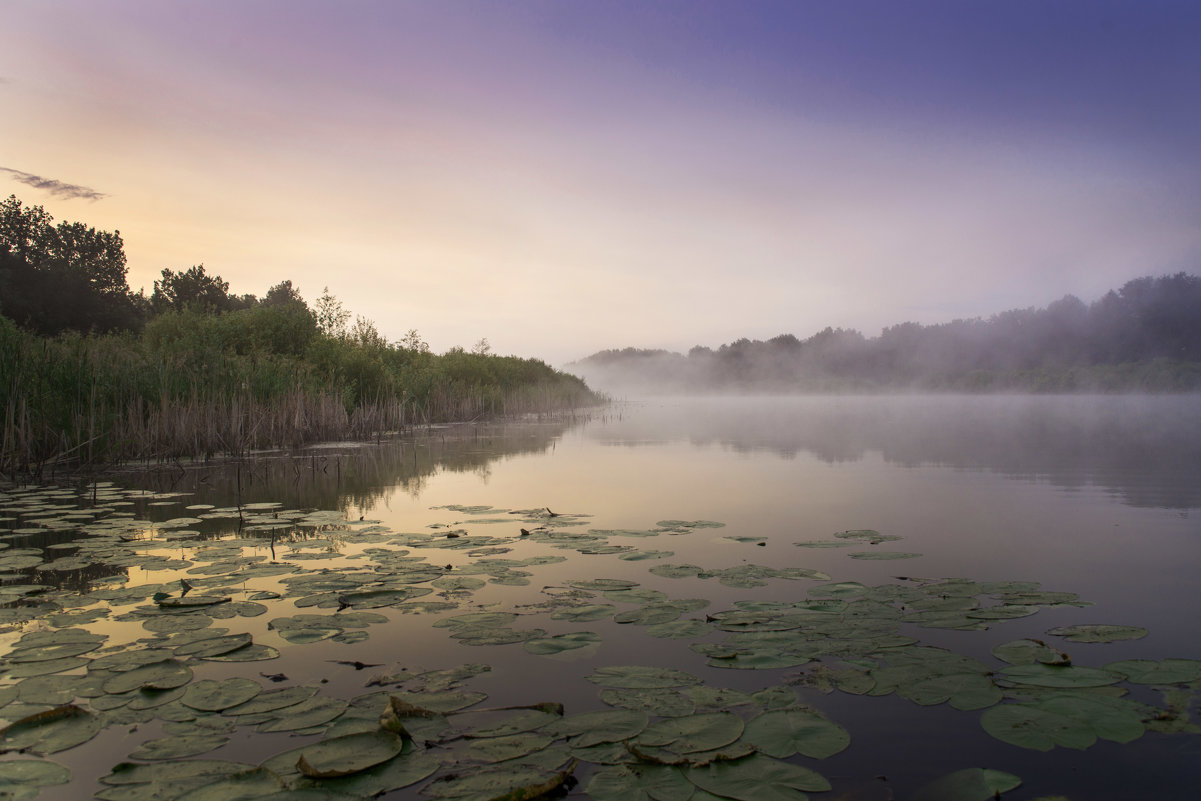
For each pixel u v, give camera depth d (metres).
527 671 2.77
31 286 37.88
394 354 23.06
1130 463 9.80
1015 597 3.63
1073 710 2.37
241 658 2.91
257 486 8.00
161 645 3.05
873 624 3.26
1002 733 2.23
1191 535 5.28
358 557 4.66
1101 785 1.95
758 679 2.68
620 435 15.76
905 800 1.87
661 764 2.04
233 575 4.21
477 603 3.66
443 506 6.68
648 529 5.55
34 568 4.39
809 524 5.75
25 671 2.77
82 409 9.74
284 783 1.95
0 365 9.11
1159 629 3.24
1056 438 14.03
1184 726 2.26
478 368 26.89
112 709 2.44
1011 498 7.00
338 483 8.27
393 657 2.93
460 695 2.54
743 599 3.70
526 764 2.03
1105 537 5.21
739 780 1.96
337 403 14.54
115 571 4.32
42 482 8.31
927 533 5.38
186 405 11.14
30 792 1.91
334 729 2.26
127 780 1.97
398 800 1.83
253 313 17.75
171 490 7.75
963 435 15.01
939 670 2.72
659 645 3.05
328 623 3.34
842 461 10.31
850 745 2.18
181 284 46.97
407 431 17.06
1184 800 1.88
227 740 2.22
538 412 27.66
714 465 9.92
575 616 3.43
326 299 20.06
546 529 5.56
